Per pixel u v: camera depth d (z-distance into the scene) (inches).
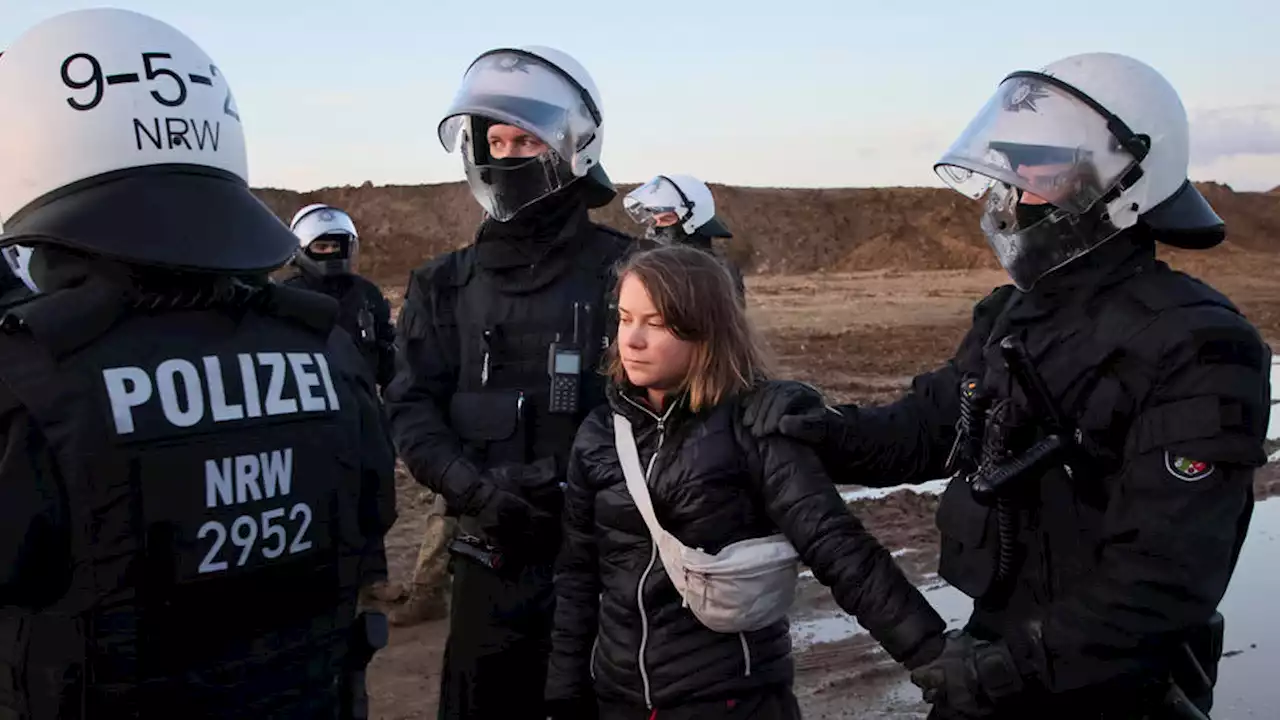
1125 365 89.2
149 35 76.7
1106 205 91.8
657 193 257.0
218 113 78.2
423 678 195.5
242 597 71.9
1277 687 193.9
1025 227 94.7
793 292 1089.4
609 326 136.6
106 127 72.6
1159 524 84.4
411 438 138.3
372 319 269.3
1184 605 83.7
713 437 100.7
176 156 74.7
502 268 139.6
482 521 131.9
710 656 102.2
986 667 89.8
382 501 86.7
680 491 100.1
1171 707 89.5
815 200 1835.6
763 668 103.5
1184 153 94.2
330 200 1537.9
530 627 135.6
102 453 66.0
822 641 212.4
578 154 136.6
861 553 97.1
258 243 75.8
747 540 100.4
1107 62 94.8
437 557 221.8
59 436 65.2
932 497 304.8
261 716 73.4
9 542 63.2
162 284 72.2
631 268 101.6
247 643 72.5
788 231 1737.2
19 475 64.0
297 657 75.6
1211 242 98.8
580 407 135.9
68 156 71.9
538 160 135.1
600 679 108.0
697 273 100.0
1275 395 485.7
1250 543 278.7
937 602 232.5
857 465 108.7
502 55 137.6
